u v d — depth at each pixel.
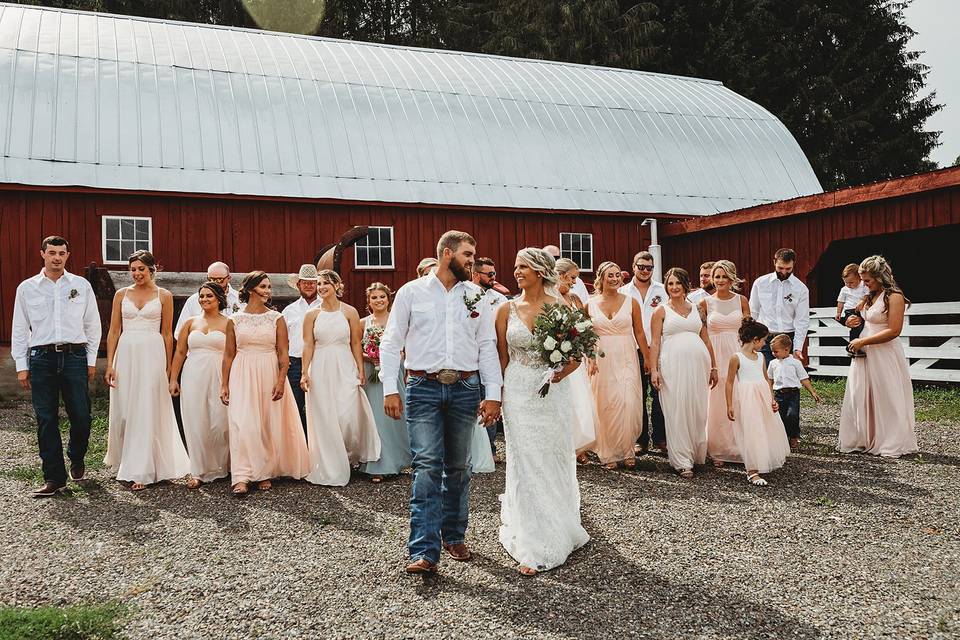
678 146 19.98
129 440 6.84
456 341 4.60
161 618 3.96
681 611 3.94
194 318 7.09
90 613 3.92
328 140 16.45
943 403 11.06
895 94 37.03
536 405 4.76
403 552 4.93
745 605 4.00
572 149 18.72
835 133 35.41
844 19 36.81
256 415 6.72
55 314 6.59
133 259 6.90
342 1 39.59
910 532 5.16
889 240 18.42
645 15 35.84
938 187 12.08
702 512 5.73
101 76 15.57
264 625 3.86
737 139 20.89
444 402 4.61
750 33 35.94
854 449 7.90
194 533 5.42
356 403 6.95
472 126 18.17
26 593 4.33
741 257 16.52
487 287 6.95
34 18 16.97
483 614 3.94
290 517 5.81
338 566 4.68
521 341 4.82
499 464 7.75
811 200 14.29
